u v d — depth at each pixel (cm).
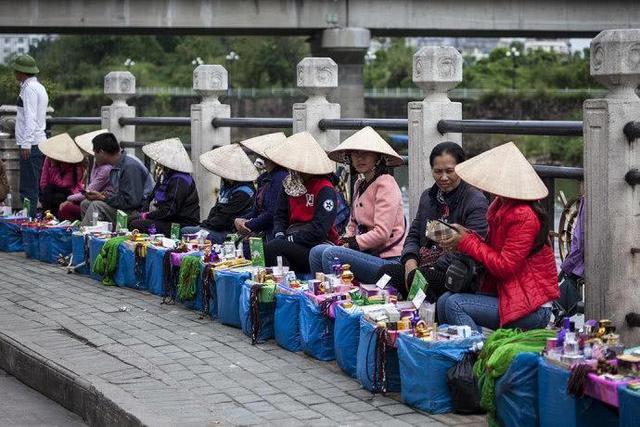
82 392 1036
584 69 8800
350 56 5631
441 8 5647
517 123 1198
